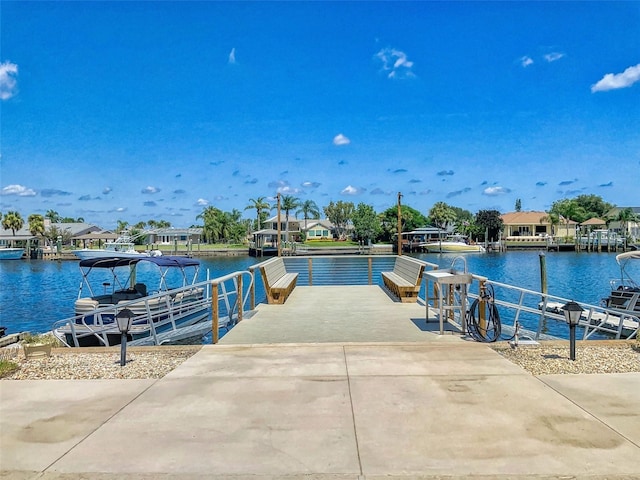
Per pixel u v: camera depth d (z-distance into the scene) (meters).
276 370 5.75
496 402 4.62
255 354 6.52
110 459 3.60
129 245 60.38
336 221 102.12
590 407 4.48
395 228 89.88
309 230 100.81
